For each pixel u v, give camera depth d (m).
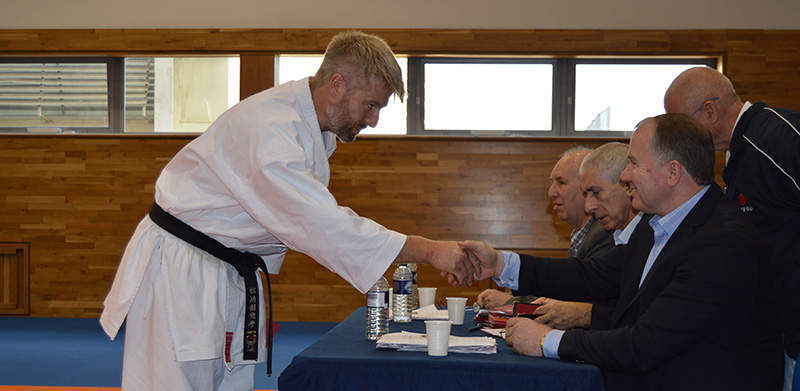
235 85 6.99
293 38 6.75
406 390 1.56
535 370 1.52
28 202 6.89
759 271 1.59
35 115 7.14
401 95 1.86
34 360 4.69
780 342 1.66
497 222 6.58
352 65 1.80
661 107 6.73
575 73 6.77
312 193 1.67
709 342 1.58
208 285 1.76
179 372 1.71
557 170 2.86
